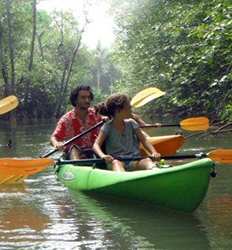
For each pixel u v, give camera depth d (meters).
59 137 7.17
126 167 6.01
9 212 5.29
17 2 29.38
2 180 6.23
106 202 5.65
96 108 7.15
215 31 8.90
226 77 9.05
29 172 6.25
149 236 4.35
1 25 28.41
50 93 30.78
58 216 5.09
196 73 11.64
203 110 14.41
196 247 4.04
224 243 4.11
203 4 11.99
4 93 29.64
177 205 5.07
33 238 4.35
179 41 14.69
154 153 5.88
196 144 10.38
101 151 6.06
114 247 4.09
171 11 14.77
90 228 4.63
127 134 6.16
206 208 5.24
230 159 5.77
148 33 17.31
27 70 29.92
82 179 6.23
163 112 20.77
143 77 20.66
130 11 21.19
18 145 12.28
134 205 5.48
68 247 4.10
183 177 4.93
